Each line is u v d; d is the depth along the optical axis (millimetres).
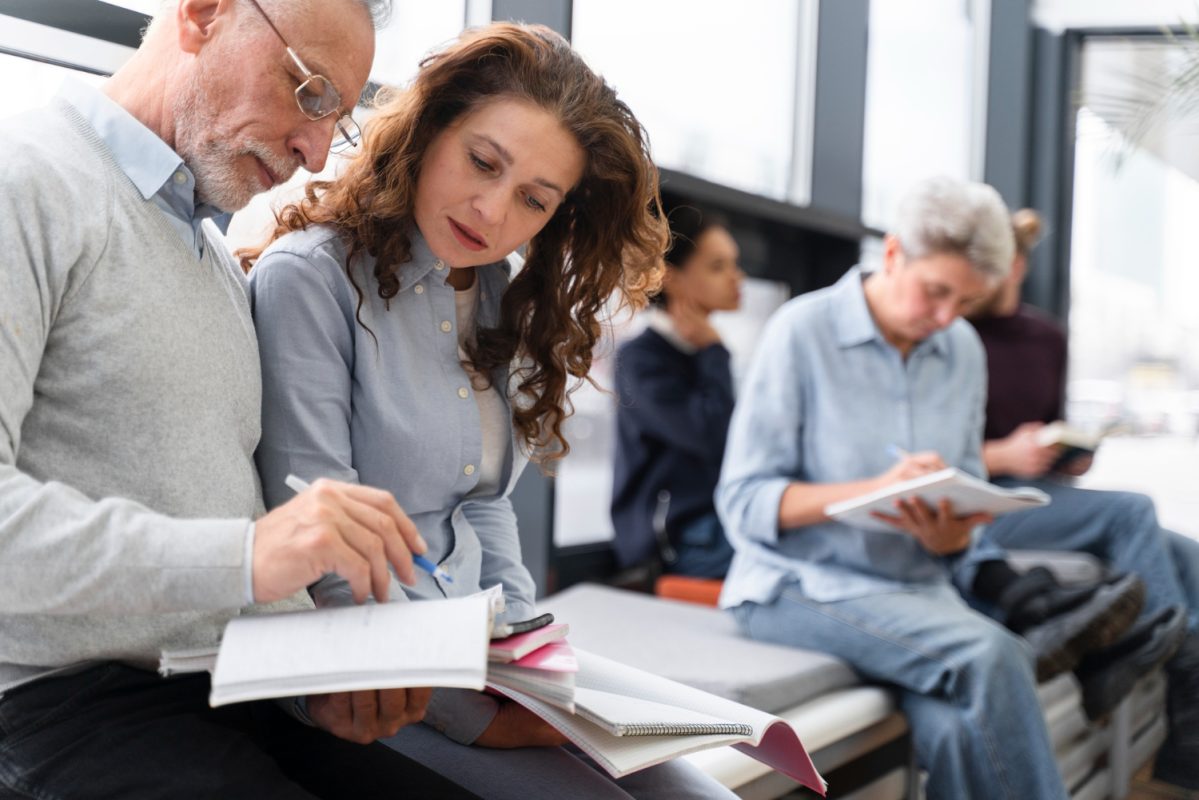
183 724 1010
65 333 990
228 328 1114
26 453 987
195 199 1109
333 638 893
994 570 2500
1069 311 4066
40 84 1563
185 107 1064
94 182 1017
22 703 974
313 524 921
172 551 896
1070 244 4035
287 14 1052
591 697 1051
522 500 2449
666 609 2396
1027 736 1913
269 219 1494
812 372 2164
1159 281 3977
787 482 2104
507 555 1451
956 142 4074
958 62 4047
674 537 2844
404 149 1267
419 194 1288
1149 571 2824
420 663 858
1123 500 2889
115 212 1022
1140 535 2848
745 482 2146
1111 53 3975
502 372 1428
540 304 1442
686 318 2906
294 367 1222
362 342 1271
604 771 1277
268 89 1058
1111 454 4062
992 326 3203
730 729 1084
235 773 981
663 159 2941
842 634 2035
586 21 2676
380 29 1144
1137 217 3986
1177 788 2727
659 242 1468
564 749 1267
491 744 1239
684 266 2895
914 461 1967
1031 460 2844
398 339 1303
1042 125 4027
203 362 1064
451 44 1305
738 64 3174
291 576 912
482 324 1426
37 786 952
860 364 2164
